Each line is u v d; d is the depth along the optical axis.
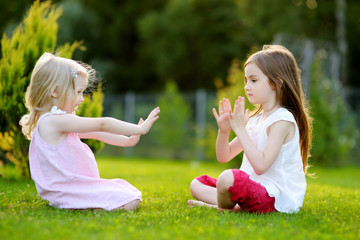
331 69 14.48
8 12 16.36
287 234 2.49
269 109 3.37
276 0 23.17
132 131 3.23
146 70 29.45
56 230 2.40
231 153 3.66
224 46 26.53
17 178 5.39
